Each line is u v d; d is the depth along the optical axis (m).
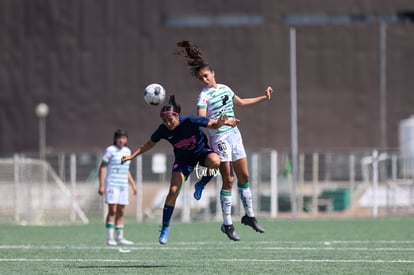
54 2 154.12
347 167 105.25
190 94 152.00
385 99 150.38
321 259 44.69
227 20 152.50
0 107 155.12
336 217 96.06
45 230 75.38
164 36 152.88
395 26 150.62
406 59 150.50
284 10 151.38
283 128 150.38
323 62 151.12
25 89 154.75
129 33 153.38
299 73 151.12
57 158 100.56
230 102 40.91
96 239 63.75
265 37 151.50
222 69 151.75
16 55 154.88
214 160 39.06
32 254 49.19
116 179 57.47
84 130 154.00
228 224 40.94
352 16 152.25
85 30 154.00
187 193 94.19
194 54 40.78
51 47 154.50
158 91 42.31
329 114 151.00
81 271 38.59
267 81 151.12
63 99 154.38
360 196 103.25
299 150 150.88
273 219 91.38
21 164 93.69
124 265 41.69
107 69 153.75
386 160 102.62
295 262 42.94
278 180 102.56
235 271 38.28
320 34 151.12
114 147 58.00
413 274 37.00
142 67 153.25
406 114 150.38
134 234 69.62
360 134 150.62
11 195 94.94
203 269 39.25
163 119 38.59
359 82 150.50
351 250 50.91
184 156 39.66
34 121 154.62
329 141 150.75
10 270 39.34
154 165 101.94
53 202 95.12
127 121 153.62
